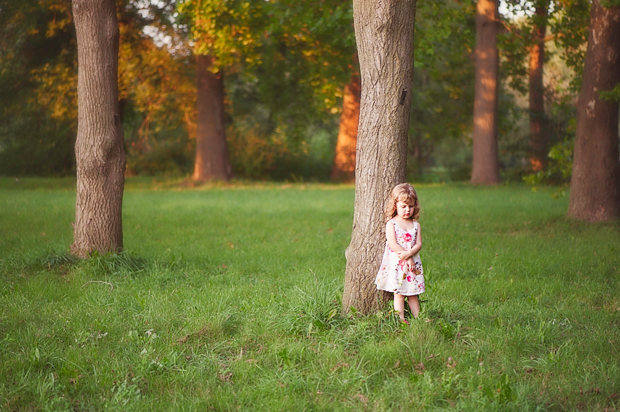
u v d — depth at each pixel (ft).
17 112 83.97
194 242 32.50
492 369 13.42
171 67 76.23
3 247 28.55
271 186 81.87
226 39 55.88
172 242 32.22
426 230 36.35
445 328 15.14
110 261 24.11
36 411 11.51
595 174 36.42
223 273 24.86
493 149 77.97
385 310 15.97
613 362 13.78
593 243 30.35
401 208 15.49
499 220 40.65
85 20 24.52
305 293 17.22
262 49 81.61
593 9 35.81
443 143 155.53
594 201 36.50
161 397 12.09
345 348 14.69
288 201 57.77
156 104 80.28
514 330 15.87
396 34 15.56
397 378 12.78
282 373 13.21
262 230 37.52
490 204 51.52
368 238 15.90
